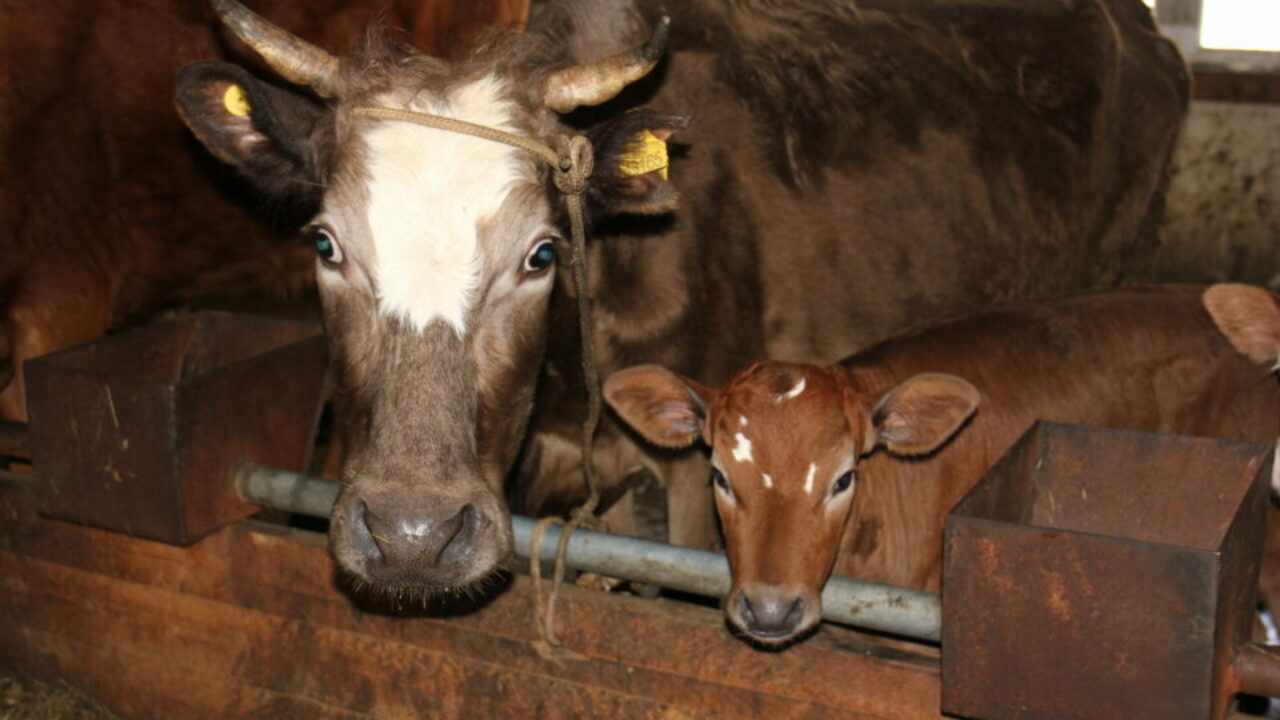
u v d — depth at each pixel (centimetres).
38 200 249
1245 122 484
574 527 186
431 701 196
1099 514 188
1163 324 237
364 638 198
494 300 180
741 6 277
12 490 216
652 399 208
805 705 176
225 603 206
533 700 190
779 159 267
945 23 311
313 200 195
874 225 281
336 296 182
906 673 170
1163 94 367
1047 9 330
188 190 257
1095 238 352
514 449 191
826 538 195
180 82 188
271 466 208
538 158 181
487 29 209
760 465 193
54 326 253
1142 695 154
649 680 183
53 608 218
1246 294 218
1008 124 311
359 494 171
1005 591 157
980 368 229
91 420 199
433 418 173
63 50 246
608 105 239
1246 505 160
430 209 175
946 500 226
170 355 228
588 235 224
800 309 269
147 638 212
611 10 254
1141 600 152
